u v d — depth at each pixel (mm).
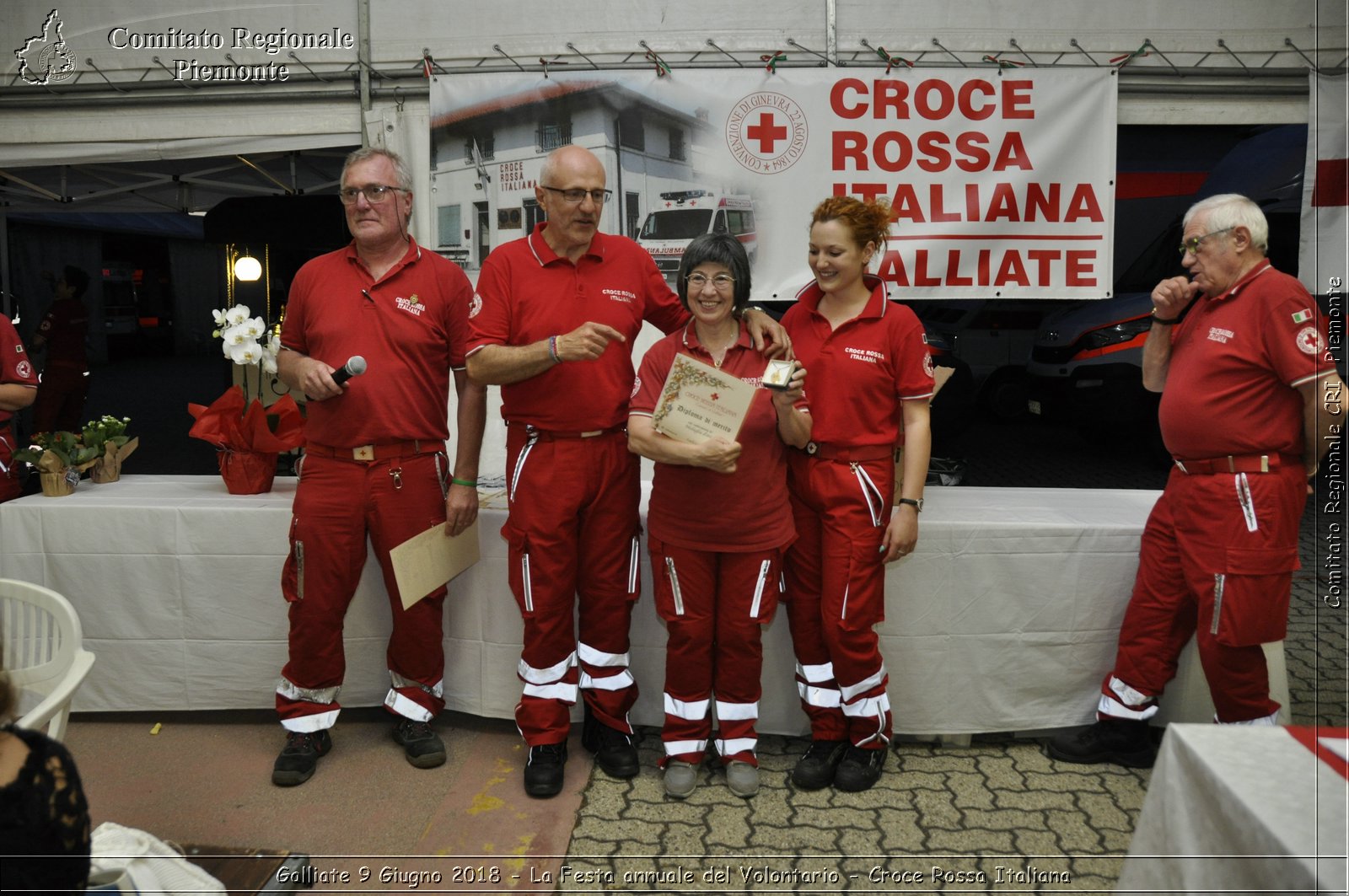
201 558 3072
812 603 2725
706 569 2594
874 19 3912
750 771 2688
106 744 3035
